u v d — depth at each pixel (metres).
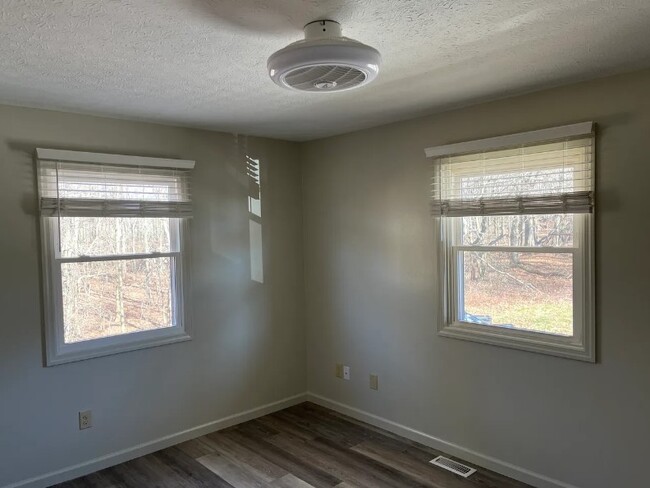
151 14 1.70
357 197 3.83
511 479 2.99
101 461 3.22
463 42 2.04
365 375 3.87
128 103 2.89
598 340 2.61
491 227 3.11
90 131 3.15
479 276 3.19
